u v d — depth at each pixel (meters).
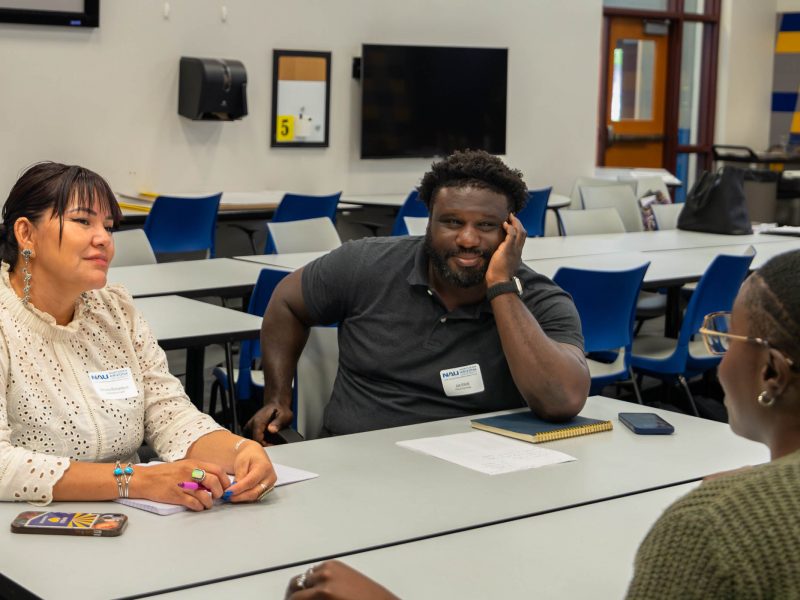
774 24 11.93
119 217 2.03
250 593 1.43
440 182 2.45
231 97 7.16
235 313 3.54
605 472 2.01
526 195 2.46
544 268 4.69
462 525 1.71
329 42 7.87
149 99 7.11
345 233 8.15
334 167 8.04
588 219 6.38
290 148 7.79
